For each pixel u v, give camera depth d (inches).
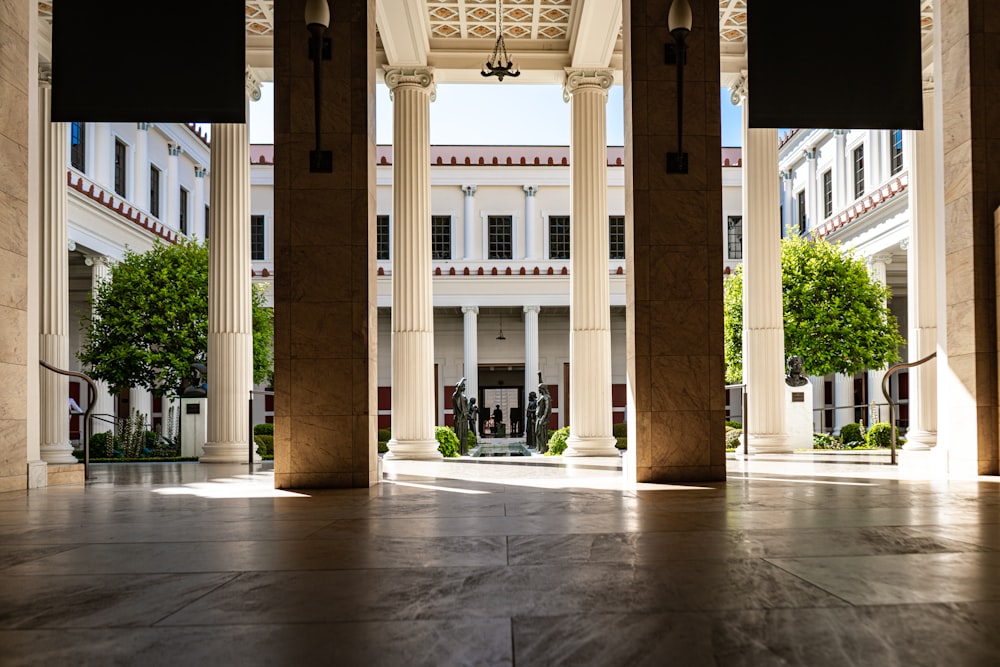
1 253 352.2
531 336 1424.7
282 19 351.6
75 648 100.9
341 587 136.6
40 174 618.2
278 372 343.0
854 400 1293.1
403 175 632.4
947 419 401.7
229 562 162.4
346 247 345.4
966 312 383.9
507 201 1503.4
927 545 176.2
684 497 290.2
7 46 358.9
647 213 356.2
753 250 624.7
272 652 98.3
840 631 106.0
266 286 1125.1
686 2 342.3
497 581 140.4
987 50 380.2
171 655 97.4
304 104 348.8
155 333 935.0
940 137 403.9
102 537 202.4
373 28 369.1
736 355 1003.9
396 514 245.9
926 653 96.0
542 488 335.9
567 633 106.3
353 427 343.3
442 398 1576.0
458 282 1428.4
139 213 1146.7
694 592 130.2
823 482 350.9
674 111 359.3
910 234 652.1
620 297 1446.9
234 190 637.9
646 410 354.9
